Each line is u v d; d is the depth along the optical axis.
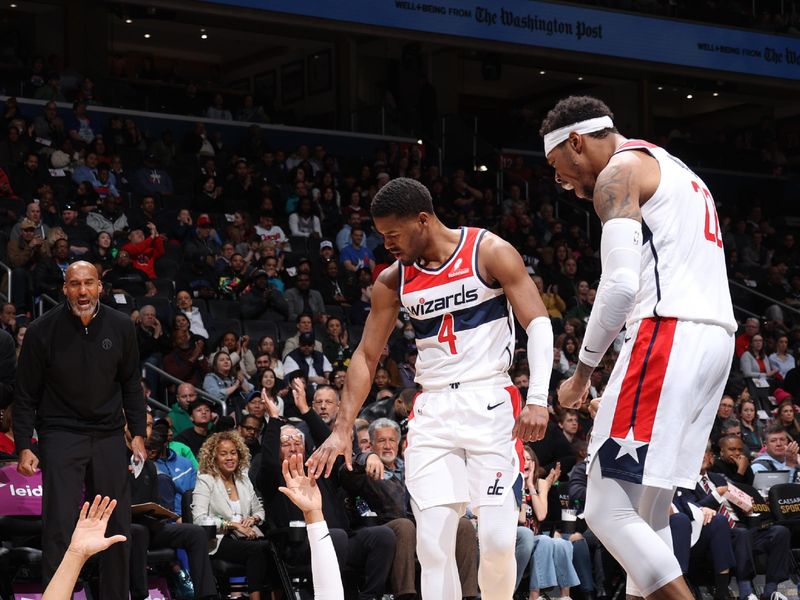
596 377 11.42
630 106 22.11
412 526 6.95
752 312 16.59
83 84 16.16
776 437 9.39
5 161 13.98
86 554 2.67
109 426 5.43
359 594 6.87
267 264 13.14
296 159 16.42
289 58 21.31
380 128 18.39
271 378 9.64
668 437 3.03
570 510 7.95
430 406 3.85
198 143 16.19
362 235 14.70
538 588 7.59
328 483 7.11
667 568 3.03
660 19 18.11
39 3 18.03
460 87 23.31
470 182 17.94
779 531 8.27
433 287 3.83
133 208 13.87
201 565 6.47
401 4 16.17
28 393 5.40
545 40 17.19
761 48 18.92
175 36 21.02
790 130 23.50
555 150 3.30
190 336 11.09
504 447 3.76
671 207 3.09
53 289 11.12
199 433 8.69
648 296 3.11
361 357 3.96
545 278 15.16
